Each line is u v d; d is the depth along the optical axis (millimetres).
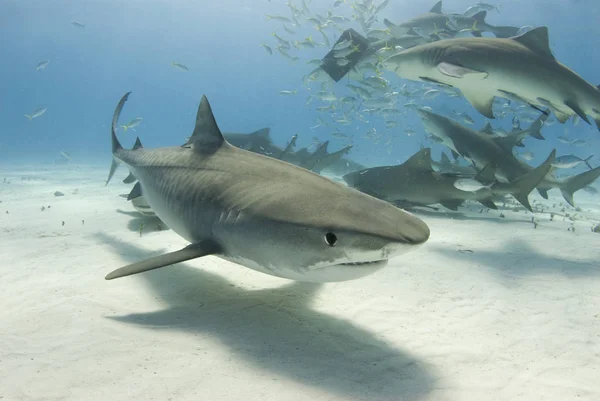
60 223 8320
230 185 4055
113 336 3369
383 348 3434
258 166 4211
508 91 7270
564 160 11102
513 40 7125
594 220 10602
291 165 4137
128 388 2641
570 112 7391
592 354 3498
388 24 13656
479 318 4180
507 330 3932
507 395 2840
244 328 3643
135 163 6008
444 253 6500
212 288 4711
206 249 3914
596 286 5188
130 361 2973
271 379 2824
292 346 3346
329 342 3465
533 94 7117
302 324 3805
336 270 3098
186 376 2803
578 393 2904
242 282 4938
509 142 11227
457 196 10219
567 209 13398
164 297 4418
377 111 15539
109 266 5504
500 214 10648
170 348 3188
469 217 10234
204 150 4848
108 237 7133
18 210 9883
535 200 15703
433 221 9477
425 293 4809
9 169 25844
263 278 5094
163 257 3797
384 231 2799
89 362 2945
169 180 4871
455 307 4441
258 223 3453
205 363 2982
